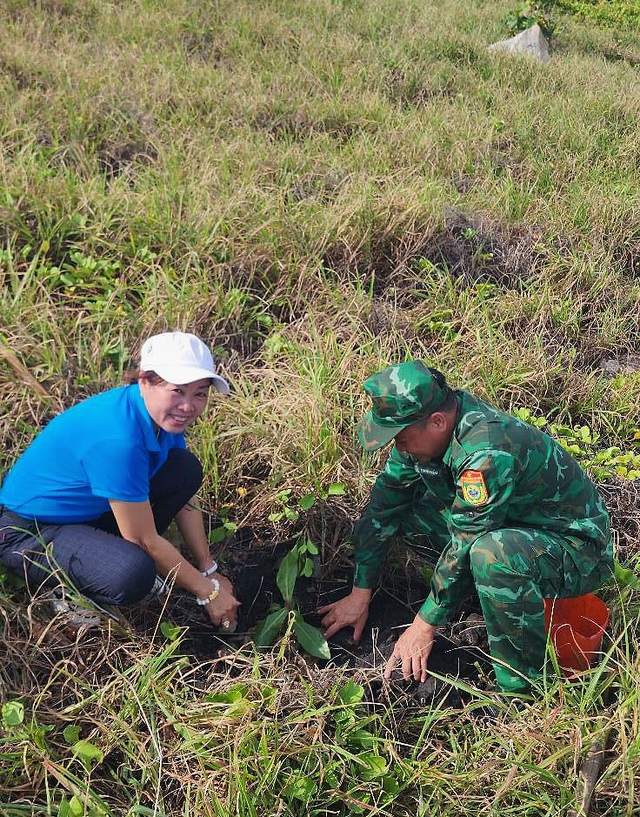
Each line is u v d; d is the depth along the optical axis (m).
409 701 2.75
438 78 8.02
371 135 6.55
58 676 2.52
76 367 3.62
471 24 11.03
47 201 4.46
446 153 6.41
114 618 2.67
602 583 2.76
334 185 5.52
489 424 2.49
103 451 2.42
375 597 3.10
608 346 4.77
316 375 3.62
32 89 6.28
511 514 2.64
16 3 8.16
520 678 2.65
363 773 2.45
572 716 2.46
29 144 4.88
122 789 2.37
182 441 2.78
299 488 3.29
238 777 2.22
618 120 7.84
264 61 7.88
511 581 2.46
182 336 2.44
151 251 4.50
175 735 2.46
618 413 4.16
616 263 5.40
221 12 8.82
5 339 3.52
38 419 3.29
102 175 5.19
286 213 4.84
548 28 11.29
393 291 4.71
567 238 5.44
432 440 2.51
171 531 3.09
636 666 2.58
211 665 2.75
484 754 2.51
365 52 8.40
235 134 6.14
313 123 6.62
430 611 2.68
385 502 2.86
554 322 4.73
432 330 4.46
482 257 5.05
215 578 2.90
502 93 7.96
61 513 2.58
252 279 4.53
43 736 2.34
